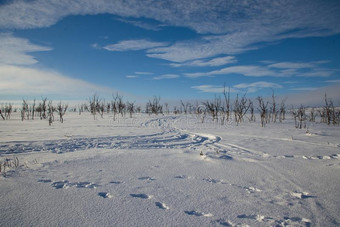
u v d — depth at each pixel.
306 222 2.62
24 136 9.19
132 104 28.66
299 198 3.30
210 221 2.60
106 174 4.27
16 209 2.77
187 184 3.82
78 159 5.39
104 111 29.92
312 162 5.35
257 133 10.77
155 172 4.48
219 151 6.67
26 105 20.14
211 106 21.16
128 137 9.48
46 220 2.53
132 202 3.06
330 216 2.77
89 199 3.11
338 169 4.75
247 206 3.01
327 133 10.50
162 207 2.94
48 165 4.83
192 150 6.81
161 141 8.73
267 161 5.44
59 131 10.98
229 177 4.23
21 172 4.28
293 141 8.34
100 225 2.45
